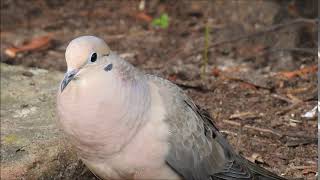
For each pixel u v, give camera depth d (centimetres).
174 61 1443
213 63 1423
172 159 807
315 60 1393
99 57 757
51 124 1023
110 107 747
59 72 1270
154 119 788
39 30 1641
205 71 1376
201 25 1609
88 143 765
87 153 783
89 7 1770
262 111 1195
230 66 1405
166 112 802
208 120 906
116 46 1534
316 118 1155
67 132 771
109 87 751
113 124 752
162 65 1423
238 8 1532
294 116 1171
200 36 1555
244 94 1265
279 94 1260
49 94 1139
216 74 1355
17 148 950
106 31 1627
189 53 1473
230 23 1541
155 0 1761
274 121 1154
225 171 872
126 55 1482
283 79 1320
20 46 1528
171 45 1527
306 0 1543
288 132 1109
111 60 765
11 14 1719
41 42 1547
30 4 1772
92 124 748
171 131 799
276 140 1091
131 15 1712
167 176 817
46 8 1764
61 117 765
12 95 1128
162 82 843
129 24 1664
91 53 751
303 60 1399
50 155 945
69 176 955
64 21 1689
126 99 758
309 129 1122
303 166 1017
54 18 1709
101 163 791
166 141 793
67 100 752
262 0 1498
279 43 1431
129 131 765
